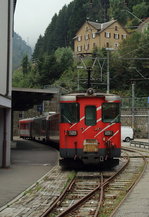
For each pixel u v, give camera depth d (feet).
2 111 70.23
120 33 382.42
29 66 410.72
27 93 99.50
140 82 264.72
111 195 42.19
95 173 63.05
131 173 62.18
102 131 64.23
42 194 42.65
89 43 388.78
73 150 64.18
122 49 279.08
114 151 64.13
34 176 57.67
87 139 64.08
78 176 59.26
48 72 346.74
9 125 70.74
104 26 384.06
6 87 69.21
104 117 64.69
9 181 52.19
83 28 398.42
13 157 91.15
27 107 137.59
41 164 75.66
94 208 35.53
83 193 43.88
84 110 64.59
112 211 33.01
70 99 64.90
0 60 66.13
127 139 186.60
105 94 65.36
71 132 64.28
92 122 64.54
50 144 137.39
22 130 207.72
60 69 346.74
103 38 375.45
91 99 64.75
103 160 64.13
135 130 204.03
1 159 70.13
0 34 66.03
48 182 51.80
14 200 38.83
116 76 264.72
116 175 58.65
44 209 34.71
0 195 41.57
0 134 70.03
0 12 65.98
